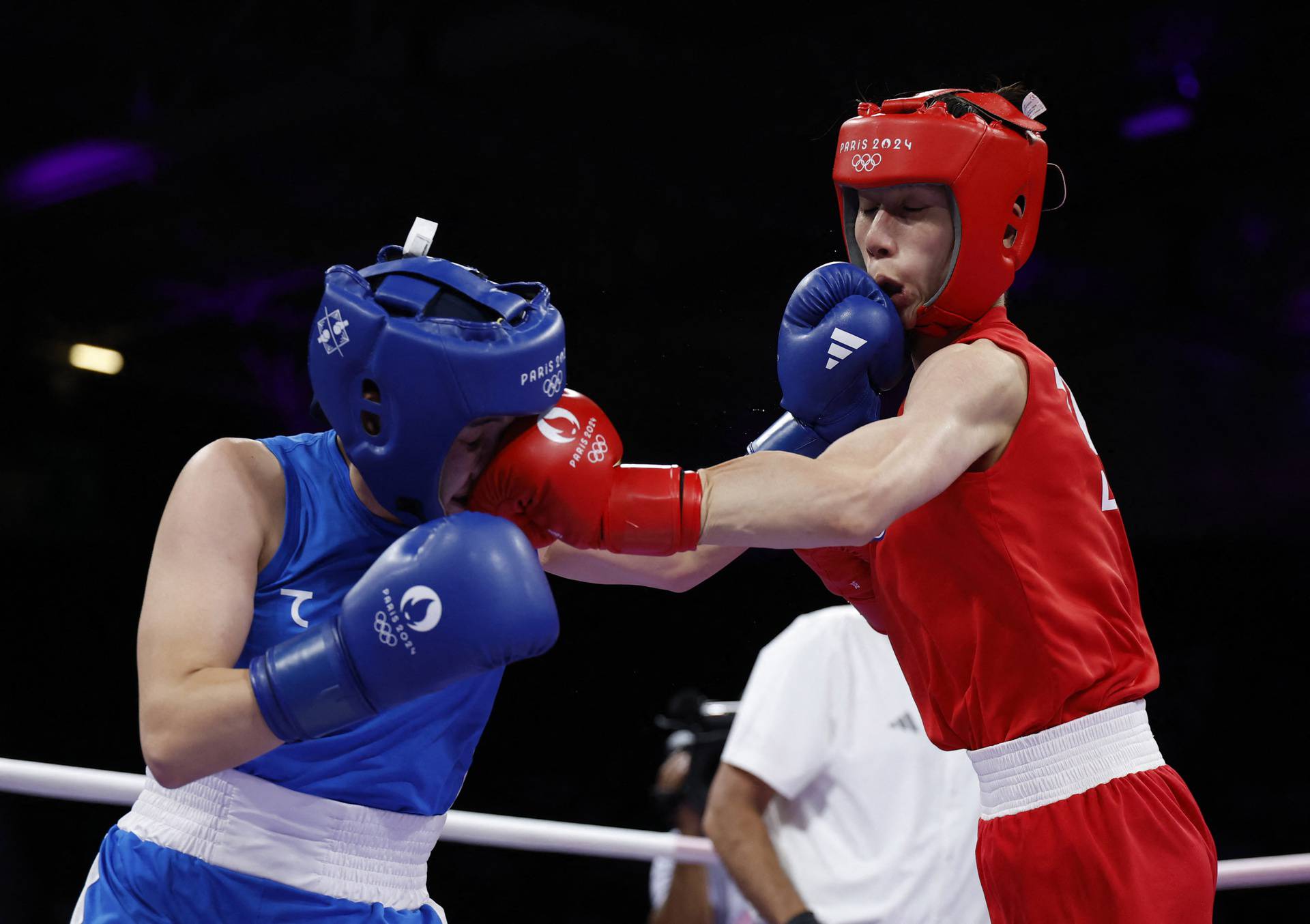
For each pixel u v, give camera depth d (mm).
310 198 9320
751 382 8891
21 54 8570
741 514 1770
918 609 2113
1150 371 8539
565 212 9156
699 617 9906
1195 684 8633
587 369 9336
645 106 8562
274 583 1734
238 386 10195
